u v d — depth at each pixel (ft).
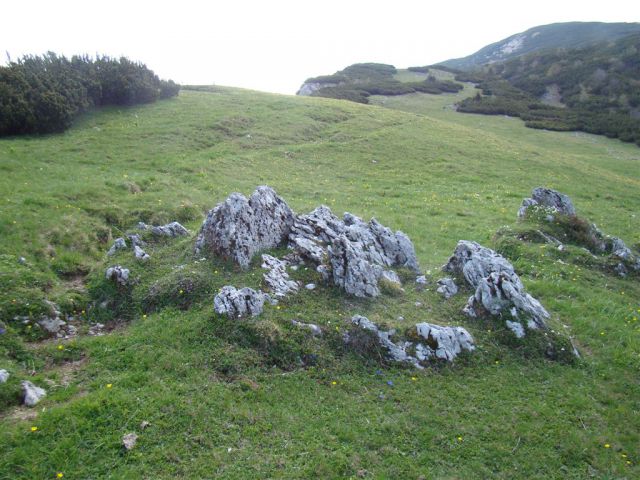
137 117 165.99
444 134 205.87
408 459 39.50
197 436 39.09
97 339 51.96
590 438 43.73
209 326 51.75
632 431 45.19
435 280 70.33
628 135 247.70
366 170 151.94
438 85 366.02
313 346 50.88
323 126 193.77
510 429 43.91
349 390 47.14
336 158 159.74
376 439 41.01
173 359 47.62
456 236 101.91
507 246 88.94
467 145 191.11
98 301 59.67
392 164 160.45
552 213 97.71
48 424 38.45
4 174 95.50
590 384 51.93
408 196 130.62
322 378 48.19
